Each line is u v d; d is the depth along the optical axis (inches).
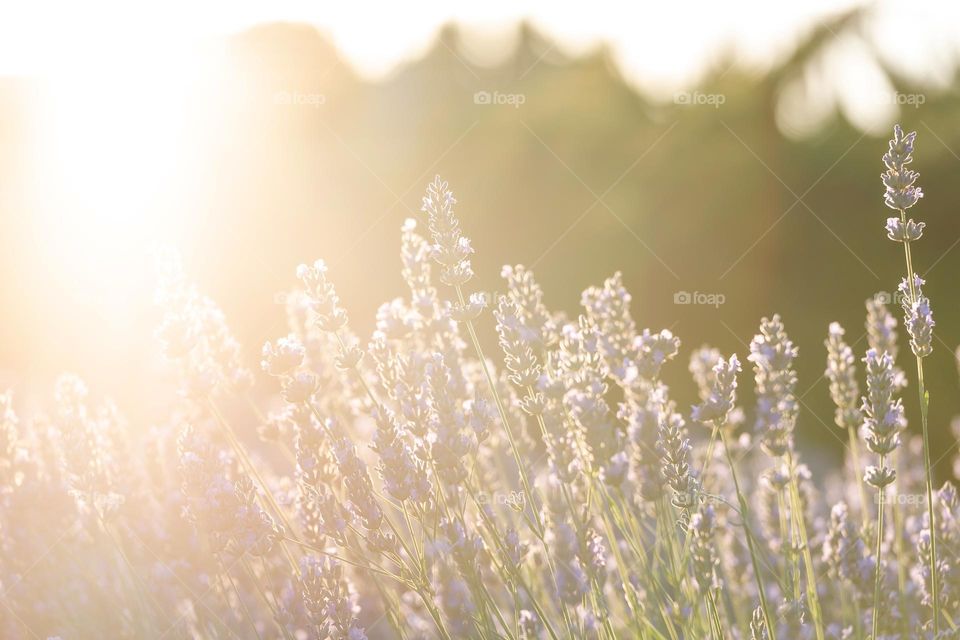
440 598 82.3
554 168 315.3
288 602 81.5
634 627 88.1
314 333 105.2
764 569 108.5
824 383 294.5
